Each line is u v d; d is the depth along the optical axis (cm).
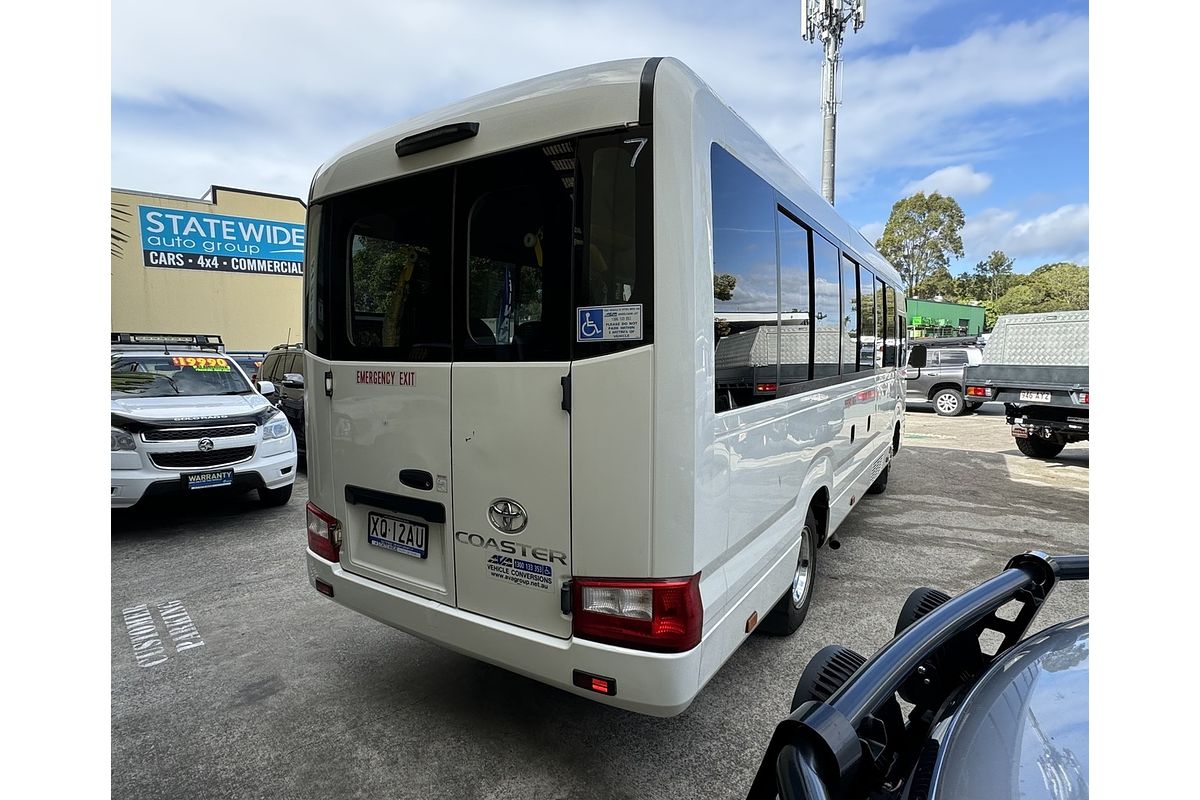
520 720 280
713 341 213
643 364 197
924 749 141
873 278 529
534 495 220
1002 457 968
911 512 646
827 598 420
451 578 246
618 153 201
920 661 160
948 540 552
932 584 449
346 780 243
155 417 549
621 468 202
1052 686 140
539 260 216
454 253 237
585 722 279
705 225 206
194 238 1798
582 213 206
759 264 266
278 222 1934
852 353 452
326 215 286
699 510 205
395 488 262
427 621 253
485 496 232
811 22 1652
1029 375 858
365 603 277
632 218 198
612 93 201
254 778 245
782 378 297
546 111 213
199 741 268
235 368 705
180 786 241
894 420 694
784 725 135
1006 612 398
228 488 582
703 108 210
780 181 294
